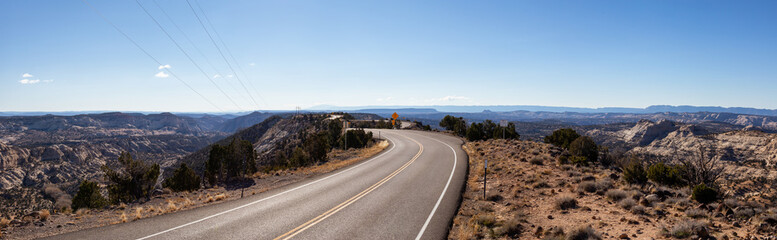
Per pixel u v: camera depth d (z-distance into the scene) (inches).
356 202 649.6
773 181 1387.8
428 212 583.5
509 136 2107.5
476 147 1599.4
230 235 456.1
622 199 585.0
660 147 7593.5
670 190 655.1
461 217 559.5
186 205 630.5
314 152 1387.8
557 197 658.2
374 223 521.0
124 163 828.6
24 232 447.5
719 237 378.0
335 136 2354.8
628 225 460.1
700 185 566.9
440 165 1134.4
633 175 743.7
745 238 370.3
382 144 1859.0
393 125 3609.7
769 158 4328.3
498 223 498.6
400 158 1327.5
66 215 546.3
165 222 509.7
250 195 719.7
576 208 571.5
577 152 1179.9
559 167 985.5
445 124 3270.2
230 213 565.3
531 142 1592.0
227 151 975.6
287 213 569.3
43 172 7834.6
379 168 1087.6
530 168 978.7
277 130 6496.1
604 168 997.2
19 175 7273.6
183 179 903.7
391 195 709.9
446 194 718.5
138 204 655.1
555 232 431.2
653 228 438.0
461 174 961.5
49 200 4537.4
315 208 603.2
